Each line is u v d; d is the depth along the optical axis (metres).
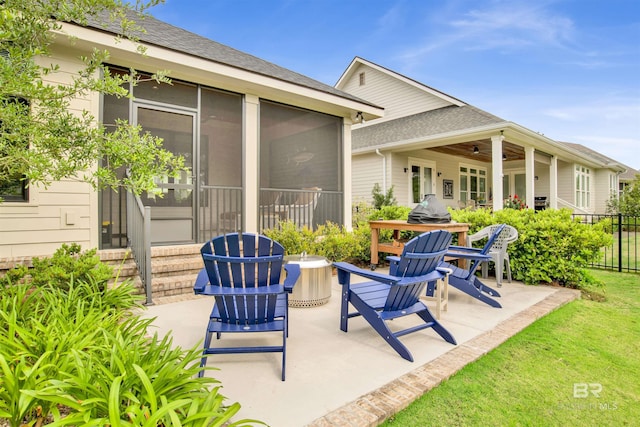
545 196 14.45
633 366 2.60
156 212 5.16
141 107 4.99
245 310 2.46
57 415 1.45
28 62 2.02
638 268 6.65
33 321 2.14
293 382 2.22
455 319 3.43
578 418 1.99
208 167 5.66
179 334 2.98
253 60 7.03
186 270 4.62
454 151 12.16
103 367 1.62
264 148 6.41
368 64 14.03
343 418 1.85
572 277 4.74
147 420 1.42
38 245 4.20
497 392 2.22
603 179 17.17
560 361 2.66
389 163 10.71
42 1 2.12
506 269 5.14
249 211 5.97
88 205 4.52
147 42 4.52
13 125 2.17
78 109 4.41
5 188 4.04
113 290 3.30
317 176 7.13
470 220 5.62
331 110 7.19
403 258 2.73
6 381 1.58
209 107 5.65
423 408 2.03
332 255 5.75
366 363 2.49
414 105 12.83
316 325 3.27
